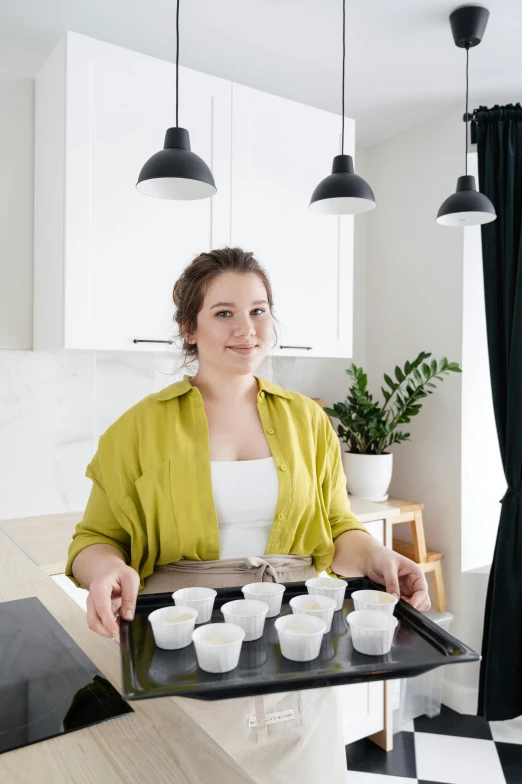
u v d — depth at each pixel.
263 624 0.93
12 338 2.03
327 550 1.19
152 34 1.96
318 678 0.77
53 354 2.10
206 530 1.08
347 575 1.18
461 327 2.45
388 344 2.81
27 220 2.04
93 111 1.76
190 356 1.21
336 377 2.85
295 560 1.15
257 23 1.89
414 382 2.44
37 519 2.02
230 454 1.13
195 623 0.94
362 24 1.89
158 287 1.88
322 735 1.13
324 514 1.21
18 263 2.03
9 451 2.03
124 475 1.10
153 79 1.86
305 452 1.17
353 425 2.49
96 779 0.60
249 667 0.82
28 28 1.93
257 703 1.05
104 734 0.68
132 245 1.83
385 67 2.17
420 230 2.64
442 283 2.54
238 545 1.11
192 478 1.08
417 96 2.39
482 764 2.14
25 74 2.04
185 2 1.77
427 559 2.43
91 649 0.89
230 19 1.87
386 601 0.98
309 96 2.41
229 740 1.03
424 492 2.63
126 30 1.94
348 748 2.24
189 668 0.80
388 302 2.81
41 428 2.08
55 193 1.82
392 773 2.08
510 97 2.40
